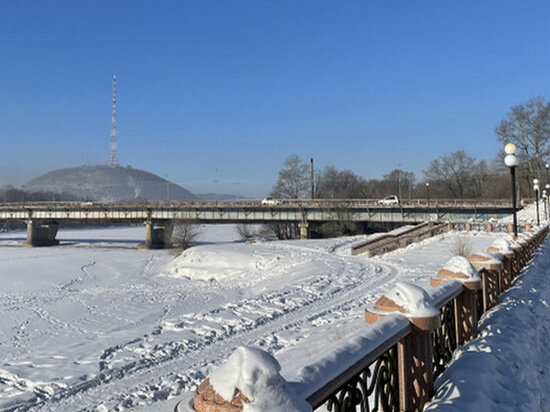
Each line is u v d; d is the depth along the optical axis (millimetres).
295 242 49688
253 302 19172
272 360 2043
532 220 44656
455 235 40312
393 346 3766
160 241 72875
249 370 1948
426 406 4027
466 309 6148
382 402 3494
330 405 2693
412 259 30312
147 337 14430
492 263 8273
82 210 76438
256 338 13727
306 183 101375
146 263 51812
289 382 2285
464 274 6102
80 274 44562
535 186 32719
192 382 10555
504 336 6430
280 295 20812
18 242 86188
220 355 12398
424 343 4082
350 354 2828
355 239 51625
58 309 26609
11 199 192000
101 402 9602
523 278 12055
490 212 59250
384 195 116000
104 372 11289
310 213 67062
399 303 3977
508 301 8898
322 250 41812
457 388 4363
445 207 60062
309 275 28594
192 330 15070
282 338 13375
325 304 18344
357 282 23406
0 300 30953
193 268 41094
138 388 10266
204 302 27016
